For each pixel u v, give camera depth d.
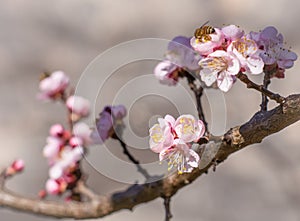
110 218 1.61
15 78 1.90
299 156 1.75
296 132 1.78
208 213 1.65
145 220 1.62
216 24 1.98
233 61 0.72
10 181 1.65
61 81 0.87
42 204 0.85
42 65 1.95
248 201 1.67
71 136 0.85
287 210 1.67
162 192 0.81
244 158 1.74
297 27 1.93
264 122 0.74
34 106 1.84
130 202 0.83
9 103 1.85
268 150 1.76
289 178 1.71
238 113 1.78
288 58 0.75
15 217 1.56
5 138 1.78
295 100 0.73
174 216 1.64
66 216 0.84
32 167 1.70
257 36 0.74
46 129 1.79
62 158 0.85
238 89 1.80
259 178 1.71
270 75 0.76
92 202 0.84
